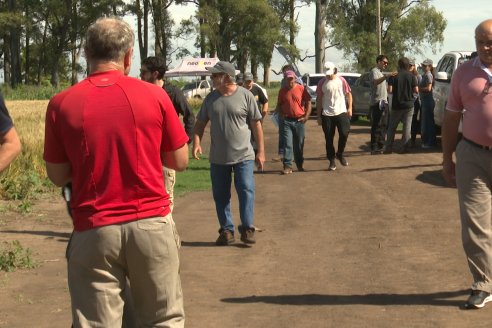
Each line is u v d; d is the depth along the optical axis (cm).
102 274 782
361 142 4084
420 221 1898
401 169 2916
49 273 1472
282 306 1241
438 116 3606
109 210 770
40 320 1190
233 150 1684
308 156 3581
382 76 3456
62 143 786
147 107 781
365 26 13312
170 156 813
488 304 1212
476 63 1204
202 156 3712
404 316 1172
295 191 2500
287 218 2020
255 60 15912
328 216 2022
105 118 773
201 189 2625
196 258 1594
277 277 1427
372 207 2125
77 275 786
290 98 2972
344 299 1272
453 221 1888
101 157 771
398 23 13088
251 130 1825
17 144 827
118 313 798
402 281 1367
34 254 1628
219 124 1683
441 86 3581
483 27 1184
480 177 1204
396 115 3434
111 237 768
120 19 812
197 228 1925
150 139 783
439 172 2770
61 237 1817
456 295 1271
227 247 1697
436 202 2161
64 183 814
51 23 15925
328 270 1466
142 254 779
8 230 1908
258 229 1877
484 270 1203
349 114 3045
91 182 772
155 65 1562
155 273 789
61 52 15750
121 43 795
